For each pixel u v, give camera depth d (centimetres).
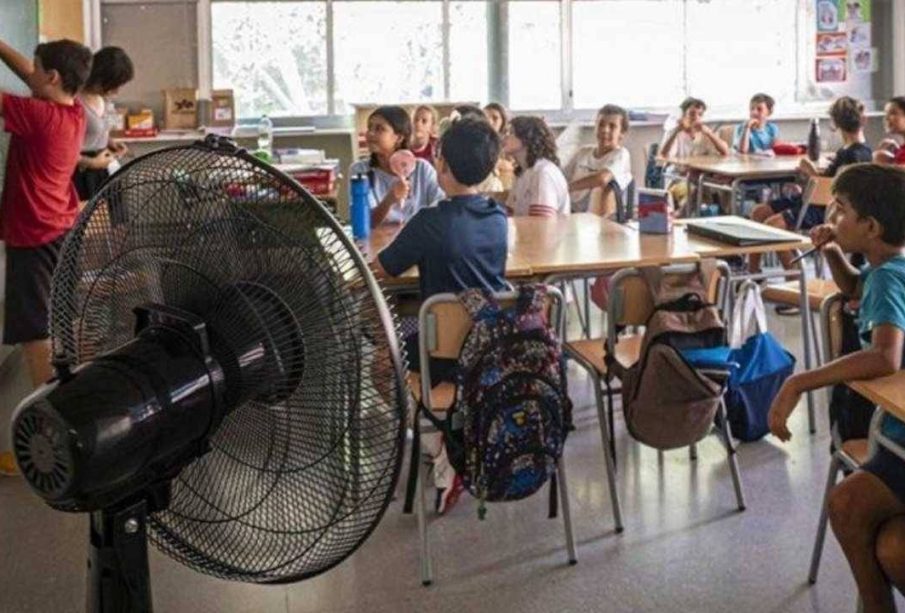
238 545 105
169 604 245
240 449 103
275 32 769
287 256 95
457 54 798
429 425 273
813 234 258
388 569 262
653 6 820
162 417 88
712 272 282
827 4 832
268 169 94
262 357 96
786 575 253
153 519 109
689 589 247
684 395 261
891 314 191
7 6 434
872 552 192
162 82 748
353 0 775
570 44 812
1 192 374
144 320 98
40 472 85
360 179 345
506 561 265
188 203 99
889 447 190
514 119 438
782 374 340
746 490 306
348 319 94
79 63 326
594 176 461
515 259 302
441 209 265
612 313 277
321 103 785
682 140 702
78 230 108
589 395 399
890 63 842
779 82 845
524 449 235
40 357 331
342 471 97
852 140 544
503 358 234
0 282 430
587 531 281
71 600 249
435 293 265
